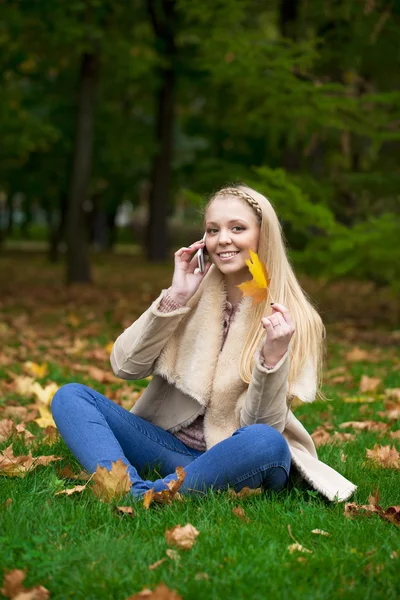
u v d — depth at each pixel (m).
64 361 7.70
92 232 38.66
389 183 9.91
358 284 18.34
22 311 12.30
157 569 2.58
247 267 3.46
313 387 3.43
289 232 11.17
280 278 3.49
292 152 12.97
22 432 4.62
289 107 8.94
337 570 2.61
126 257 32.25
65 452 4.18
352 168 11.11
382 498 3.55
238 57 8.66
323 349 3.96
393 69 10.16
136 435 3.56
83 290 15.77
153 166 26.19
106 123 21.97
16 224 51.56
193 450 3.61
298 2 11.65
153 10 17.45
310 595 2.42
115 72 18.52
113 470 3.23
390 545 2.85
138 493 3.26
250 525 3.01
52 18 12.80
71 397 3.51
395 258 8.41
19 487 3.42
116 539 2.81
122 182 28.95
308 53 8.61
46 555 2.62
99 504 3.14
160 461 3.59
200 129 25.05
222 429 3.49
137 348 3.44
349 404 6.04
